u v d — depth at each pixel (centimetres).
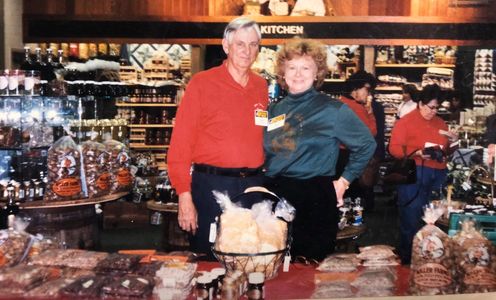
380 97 671
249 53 313
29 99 426
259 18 576
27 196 385
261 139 320
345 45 633
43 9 546
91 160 416
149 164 612
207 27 571
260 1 575
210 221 317
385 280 226
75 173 401
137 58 683
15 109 419
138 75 669
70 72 536
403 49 669
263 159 321
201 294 206
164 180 530
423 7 573
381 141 503
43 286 212
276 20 575
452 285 225
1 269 220
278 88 458
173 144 320
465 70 659
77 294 209
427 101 489
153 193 541
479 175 508
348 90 512
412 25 573
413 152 491
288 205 249
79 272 226
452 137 495
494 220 265
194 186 322
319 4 577
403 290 224
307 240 300
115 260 229
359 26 574
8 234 241
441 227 378
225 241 218
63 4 550
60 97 448
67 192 396
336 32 575
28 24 546
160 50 683
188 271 221
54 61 524
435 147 489
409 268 248
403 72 677
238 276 207
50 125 439
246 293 212
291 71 301
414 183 485
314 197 299
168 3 567
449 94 648
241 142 315
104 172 423
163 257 246
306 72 300
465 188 502
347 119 299
